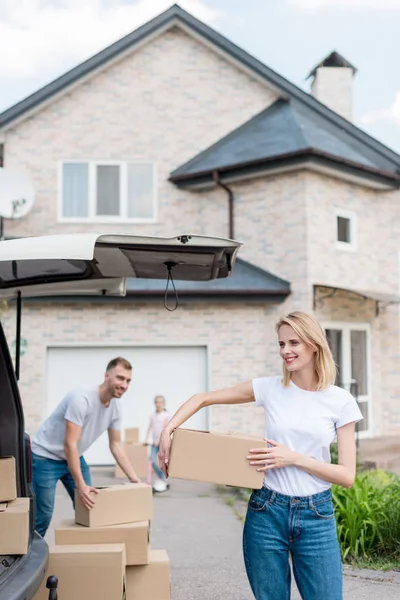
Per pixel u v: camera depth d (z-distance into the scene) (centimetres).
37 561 394
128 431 1352
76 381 1454
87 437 579
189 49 1633
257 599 374
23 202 1472
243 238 1512
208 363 1453
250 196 1508
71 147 1598
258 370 1453
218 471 374
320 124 1636
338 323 1505
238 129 1625
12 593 340
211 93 1628
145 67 1623
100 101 1608
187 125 1619
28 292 625
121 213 1594
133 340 1450
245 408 1448
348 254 1527
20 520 392
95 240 402
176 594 586
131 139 1608
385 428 1612
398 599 564
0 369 458
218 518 909
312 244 1443
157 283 1438
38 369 1439
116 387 562
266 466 368
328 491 374
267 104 1642
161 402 1171
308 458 368
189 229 1586
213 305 1462
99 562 457
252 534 375
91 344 1447
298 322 381
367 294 1433
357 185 1559
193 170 1547
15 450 451
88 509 503
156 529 843
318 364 382
